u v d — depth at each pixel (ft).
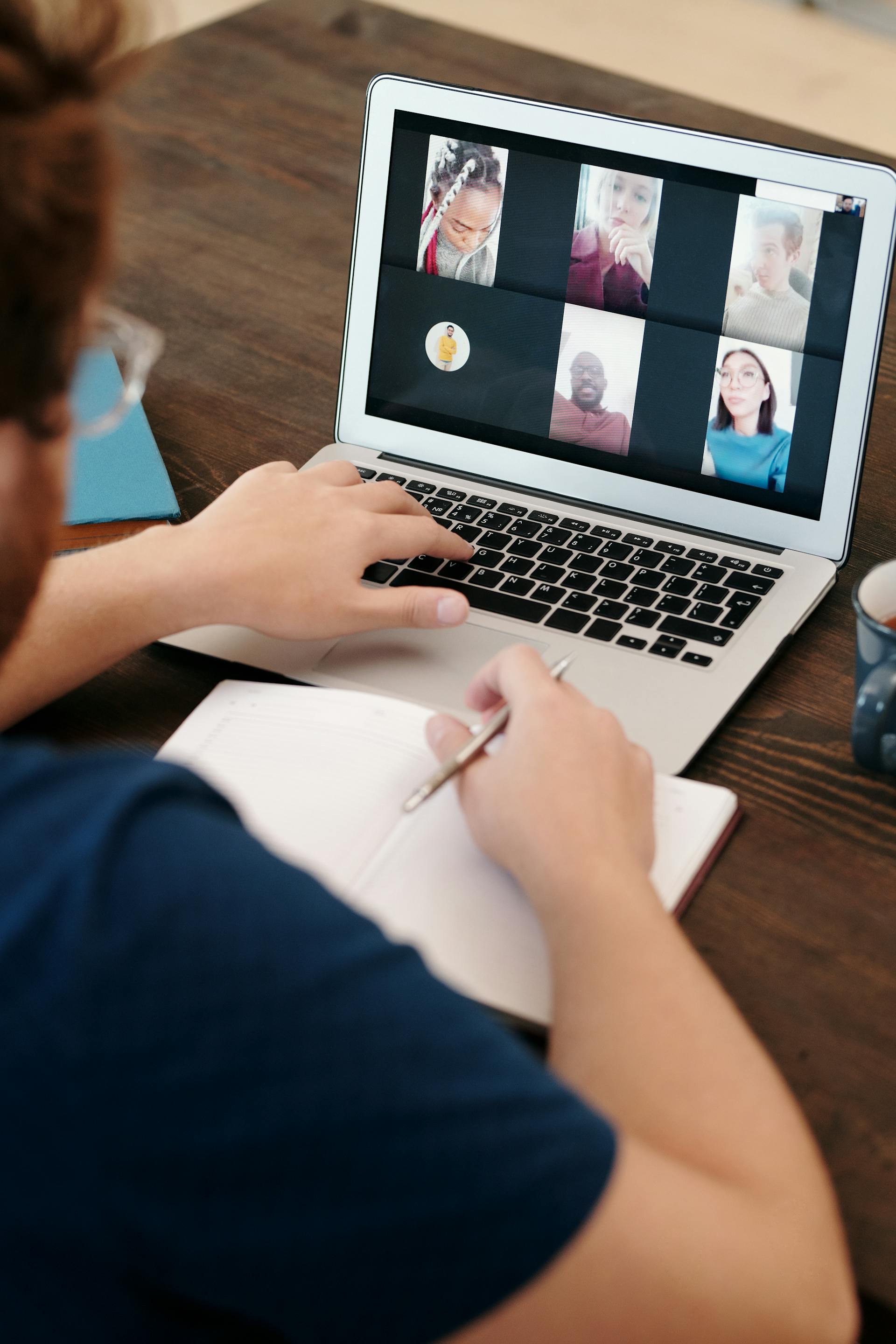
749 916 2.21
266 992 1.10
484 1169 1.13
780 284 2.82
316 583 2.66
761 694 2.69
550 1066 1.68
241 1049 1.08
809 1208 1.47
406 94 3.08
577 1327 1.21
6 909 1.09
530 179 3.02
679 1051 1.58
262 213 4.39
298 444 3.45
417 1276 1.13
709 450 3.01
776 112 10.86
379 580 2.92
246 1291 1.13
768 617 2.79
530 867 1.89
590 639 2.74
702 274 2.90
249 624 2.66
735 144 2.78
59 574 2.60
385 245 3.21
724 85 11.23
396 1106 1.12
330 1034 1.11
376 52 5.15
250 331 3.88
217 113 4.86
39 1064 1.04
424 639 2.76
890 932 2.18
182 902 1.11
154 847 1.14
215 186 4.51
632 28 12.07
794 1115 1.56
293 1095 1.09
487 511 3.16
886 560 3.07
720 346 2.92
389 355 3.29
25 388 1.16
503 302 3.12
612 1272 1.21
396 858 2.17
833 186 2.70
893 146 10.36
